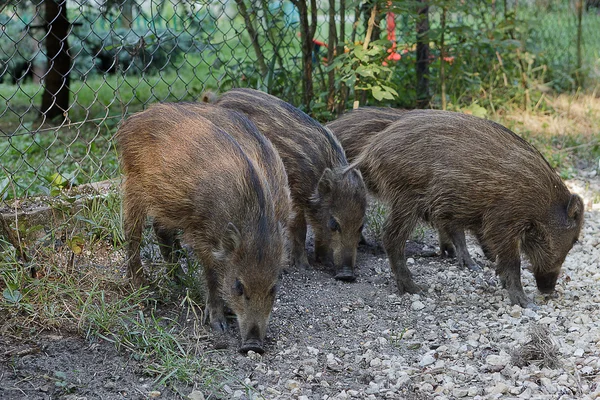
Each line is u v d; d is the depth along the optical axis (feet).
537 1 20.18
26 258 9.57
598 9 21.99
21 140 14.24
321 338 9.39
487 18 19.62
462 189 10.06
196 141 9.29
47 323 9.05
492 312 10.02
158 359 8.77
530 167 10.02
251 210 9.00
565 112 16.48
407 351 9.23
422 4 13.17
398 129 10.34
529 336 9.34
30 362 8.58
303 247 11.01
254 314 8.94
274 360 8.95
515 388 8.48
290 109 11.01
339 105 13.67
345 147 11.21
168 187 9.30
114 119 15.61
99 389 8.37
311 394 8.48
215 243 9.13
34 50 18.42
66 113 10.74
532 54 17.70
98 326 8.98
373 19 12.87
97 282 9.48
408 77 15.26
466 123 10.14
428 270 11.05
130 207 9.71
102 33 17.17
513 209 10.02
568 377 8.61
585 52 20.43
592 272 10.98
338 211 10.66
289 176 10.84
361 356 9.05
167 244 10.05
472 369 8.80
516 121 15.52
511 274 10.21
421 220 10.44
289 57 14.21
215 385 8.46
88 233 10.27
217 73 15.12
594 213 12.60
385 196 10.43
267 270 8.92
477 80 15.83
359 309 10.02
